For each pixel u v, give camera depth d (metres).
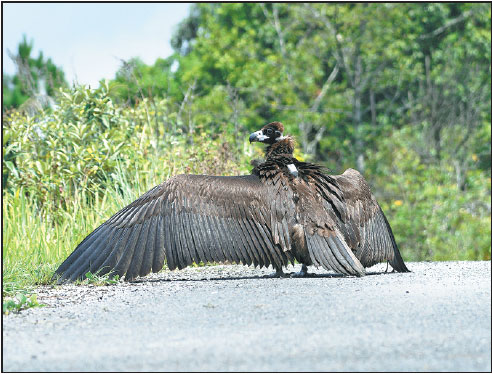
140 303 24.67
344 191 30.97
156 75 94.88
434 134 99.56
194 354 17.47
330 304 22.97
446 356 16.91
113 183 44.62
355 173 32.56
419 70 109.69
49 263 34.88
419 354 17.08
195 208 29.02
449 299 23.67
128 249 28.70
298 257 29.58
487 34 109.62
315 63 110.62
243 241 29.06
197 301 24.47
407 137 93.62
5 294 27.20
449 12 113.88
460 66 108.44
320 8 111.06
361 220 30.86
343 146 111.81
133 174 44.88
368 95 119.44
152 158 44.78
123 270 28.58
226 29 122.12
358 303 23.03
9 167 44.12
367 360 16.69
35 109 51.75
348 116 114.06
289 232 29.19
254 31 116.62
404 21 111.56
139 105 51.00
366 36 109.31
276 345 18.08
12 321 22.25
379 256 31.33
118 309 23.70
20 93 63.81
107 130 47.00
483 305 22.52
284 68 110.56
